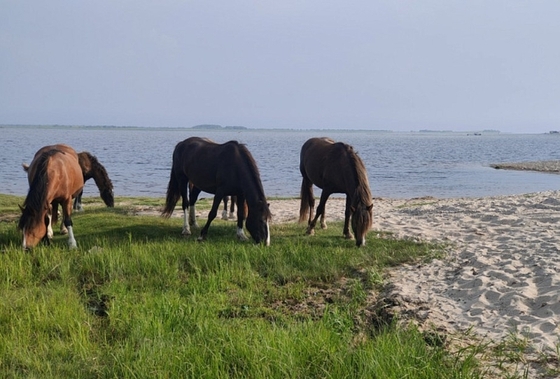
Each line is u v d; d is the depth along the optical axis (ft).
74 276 26.63
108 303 23.16
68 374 16.74
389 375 15.47
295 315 22.34
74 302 22.49
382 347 16.99
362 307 23.36
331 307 23.20
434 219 41.52
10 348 17.97
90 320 21.34
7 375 16.49
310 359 16.94
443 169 131.23
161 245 30.83
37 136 405.39
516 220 38.22
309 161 37.04
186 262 28.86
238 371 16.62
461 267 27.73
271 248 30.53
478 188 89.04
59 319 20.45
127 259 28.27
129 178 100.42
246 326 19.94
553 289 22.68
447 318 21.39
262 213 32.27
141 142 327.06
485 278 24.99
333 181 34.45
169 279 26.23
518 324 19.90
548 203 44.60
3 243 32.58
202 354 17.16
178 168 37.45
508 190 86.07
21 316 20.81
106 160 151.23
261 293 24.81
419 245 32.68
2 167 116.78
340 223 41.78
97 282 26.48
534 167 133.90
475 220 40.22
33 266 27.58
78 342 18.58
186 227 36.27
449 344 18.51
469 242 32.94
